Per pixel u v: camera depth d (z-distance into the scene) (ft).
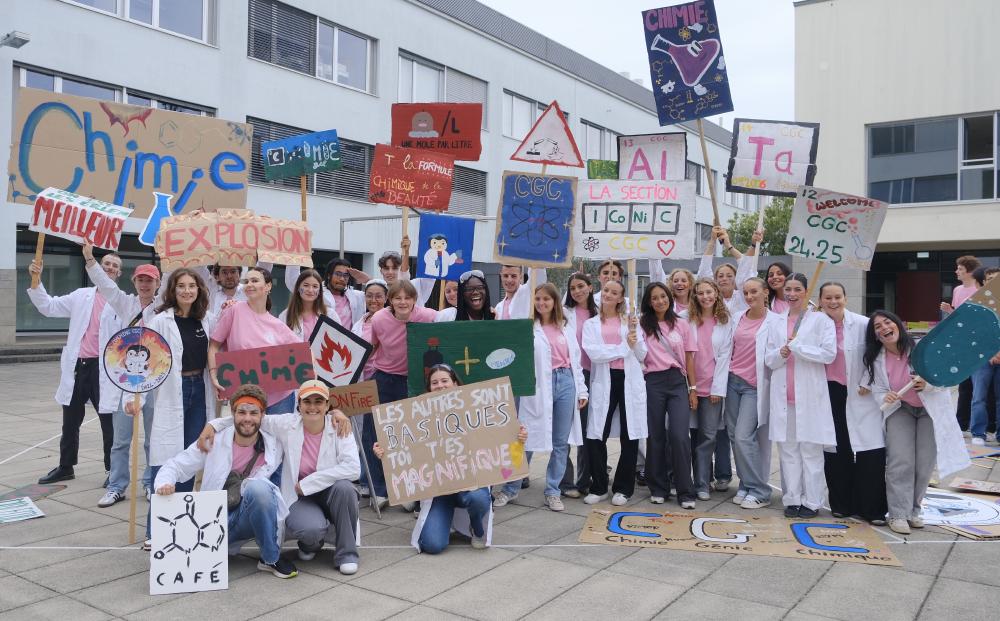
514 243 19.70
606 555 15.48
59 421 31.60
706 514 18.72
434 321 19.25
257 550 15.64
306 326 19.47
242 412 14.43
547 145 20.21
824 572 14.40
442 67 76.64
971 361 16.40
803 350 17.84
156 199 20.38
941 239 53.57
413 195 22.08
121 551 15.52
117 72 53.01
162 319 16.61
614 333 19.75
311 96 64.59
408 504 18.81
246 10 59.98
